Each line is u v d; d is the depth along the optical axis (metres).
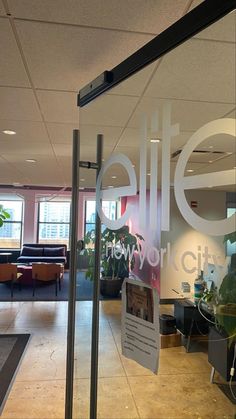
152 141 1.34
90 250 1.70
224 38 1.38
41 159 4.79
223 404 2.43
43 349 3.58
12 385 2.81
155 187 1.23
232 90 1.76
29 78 2.04
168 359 2.52
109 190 1.54
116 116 1.85
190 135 1.16
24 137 3.51
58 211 10.30
